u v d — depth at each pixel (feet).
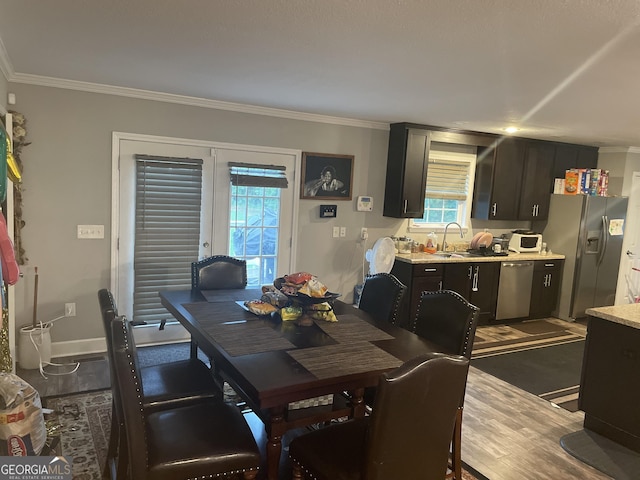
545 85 10.19
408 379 5.37
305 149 16.07
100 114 12.91
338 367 6.90
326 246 16.99
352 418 7.66
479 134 18.34
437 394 5.71
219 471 6.16
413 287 16.88
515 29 6.97
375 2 6.26
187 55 9.39
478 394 12.26
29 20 7.66
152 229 13.82
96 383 11.55
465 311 8.30
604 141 19.24
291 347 7.63
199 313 9.28
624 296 21.80
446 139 17.71
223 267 12.09
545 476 8.80
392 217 17.84
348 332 8.62
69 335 13.24
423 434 5.80
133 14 7.26
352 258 17.60
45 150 12.39
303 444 6.49
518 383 13.11
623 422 9.96
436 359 5.58
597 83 9.78
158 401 7.70
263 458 8.75
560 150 20.49
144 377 8.33
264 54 9.05
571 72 9.07
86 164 12.91
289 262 16.29
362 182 17.35
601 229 19.79
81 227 13.03
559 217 20.24
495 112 13.78
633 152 20.68
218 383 9.31
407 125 16.80
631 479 8.82
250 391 6.26
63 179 12.68
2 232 8.02
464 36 7.41
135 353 5.95
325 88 11.75
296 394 6.31
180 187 14.06
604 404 10.27
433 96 12.03
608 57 8.03
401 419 5.51
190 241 14.40
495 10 6.30
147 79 11.69
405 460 5.76
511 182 19.45
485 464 9.09
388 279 10.44
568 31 6.91
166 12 7.11
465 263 17.81
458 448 8.13
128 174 13.44
